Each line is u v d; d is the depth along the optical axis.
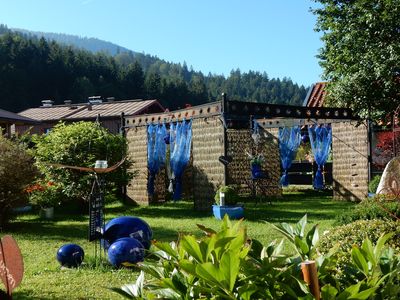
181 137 13.46
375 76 12.83
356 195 14.26
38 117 32.62
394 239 4.42
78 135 12.55
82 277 5.97
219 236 2.06
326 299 1.90
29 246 8.15
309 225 9.41
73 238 8.91
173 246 2.52
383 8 12.76
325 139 16.64
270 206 13.49
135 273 6.13
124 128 15.39
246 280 2.01
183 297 2.08
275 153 15.95
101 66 69.62
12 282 2.59
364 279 2.07
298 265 2.14
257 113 12.35
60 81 62.59
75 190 12.16
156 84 70.25
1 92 55.59
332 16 13.80
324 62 14.33
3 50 59.28
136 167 14.90
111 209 13.70
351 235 4.48
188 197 15.98
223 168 11.85
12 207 9.99
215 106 12.00
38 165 11.50
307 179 19.61
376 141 14.52
